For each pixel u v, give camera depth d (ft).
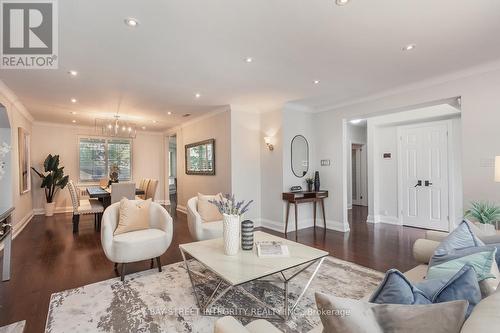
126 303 7.36
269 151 17.24
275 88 12.94
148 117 19.97
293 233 15.60
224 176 17.26
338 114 16.35
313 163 17.87
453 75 10.99
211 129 18.70
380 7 6.51
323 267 10.02
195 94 13.87
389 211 18.57
